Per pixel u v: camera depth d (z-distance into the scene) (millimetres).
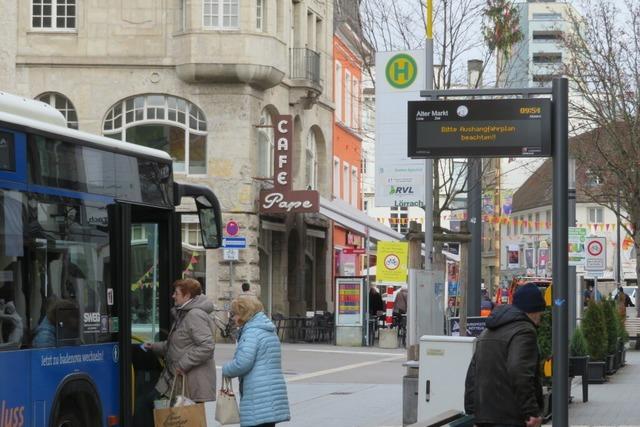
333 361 38000
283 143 48906
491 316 10852
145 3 48344
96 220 13984
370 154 92375
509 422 10555
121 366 14273
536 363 10602
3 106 12945
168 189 15977
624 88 47875
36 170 12781
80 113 48281
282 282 53094
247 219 48281
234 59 47500
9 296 12078
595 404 24281
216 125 48312
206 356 14977
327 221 59938
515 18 44406
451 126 15273
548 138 14867
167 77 48344
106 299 14102
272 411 13523
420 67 23266
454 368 16516
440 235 25453
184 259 47969
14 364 12078
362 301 47094
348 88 66125
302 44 54938
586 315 29953
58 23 48562
